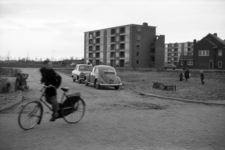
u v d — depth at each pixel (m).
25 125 5.92
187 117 7.93
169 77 33.97
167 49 141.25
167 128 6.40
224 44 63.25
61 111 6.52
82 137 5.41
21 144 4.85
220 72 45.66
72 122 6.81
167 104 10.78
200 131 6.13
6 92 13.02
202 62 66.50
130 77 33.16
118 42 83.75
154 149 4.70
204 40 66.00
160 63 81.31
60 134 5.62
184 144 5.05
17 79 14.07
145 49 80.62
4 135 5.46
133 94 14.43
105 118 7.55
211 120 7.49
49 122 6.80
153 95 13.47
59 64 91.62
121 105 10.18
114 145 4.90
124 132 5.91
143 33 80.06
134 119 7.47
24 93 13.37
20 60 93.75
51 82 6.24
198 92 15.77
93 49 97.00
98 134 5.69
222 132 6.05
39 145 4.80
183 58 79.81
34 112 6.08
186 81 27.00
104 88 17.98
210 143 5.15
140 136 5.59
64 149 4.59
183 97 13.09
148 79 29.39
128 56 79.62
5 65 66.12
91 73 18.72
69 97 6.66
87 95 13.38
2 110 8.23
